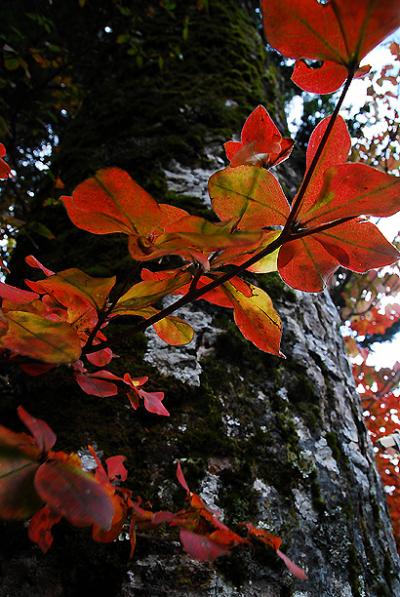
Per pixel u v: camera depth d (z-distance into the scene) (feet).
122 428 1.89
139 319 2.28
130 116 3.79
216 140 3.51
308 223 0.84
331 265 0.99
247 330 1.09
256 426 2.11
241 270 0.87
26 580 1.46
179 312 2.37
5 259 4.04
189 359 2.19
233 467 1.90
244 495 1.84
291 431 2.19
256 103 4.21
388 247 0.91
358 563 1.97
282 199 0.88
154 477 1.77
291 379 2.42
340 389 2.73
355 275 8.02
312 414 2.35
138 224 0.82
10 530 1.54
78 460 0.73
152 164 3.25
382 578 2.07
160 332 1.17
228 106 3.95
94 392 1.10
